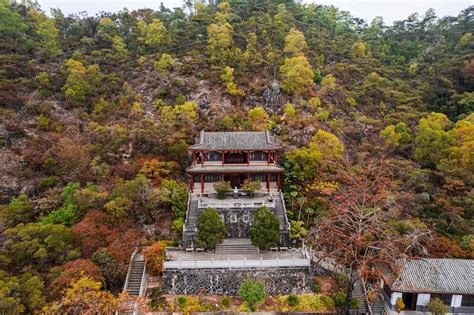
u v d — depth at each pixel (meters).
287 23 86.06
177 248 33.59
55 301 23.78
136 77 65.62
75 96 55.81
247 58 66.44
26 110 50.56
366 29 107.56
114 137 46.56
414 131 53.38
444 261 28.83
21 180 40.81
